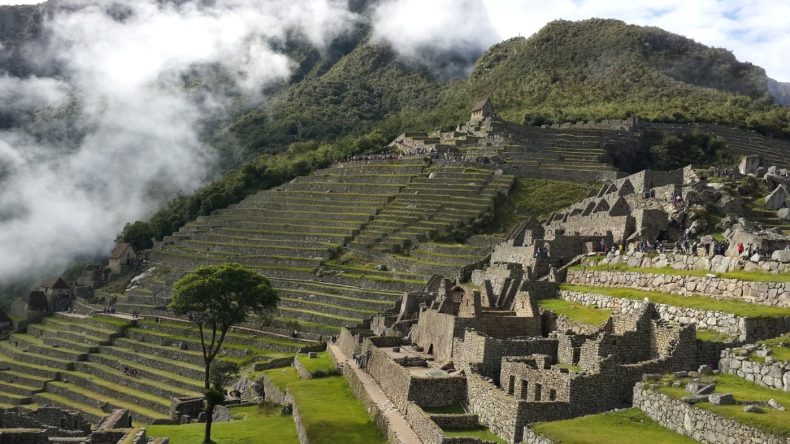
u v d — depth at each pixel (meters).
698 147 161.00
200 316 88.44
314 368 72.12
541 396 38.38
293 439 53.09
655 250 58.09
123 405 93.56
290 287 116.50
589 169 141.38
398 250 119.94
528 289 60.38
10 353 127.56
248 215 162.50
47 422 55.06
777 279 42.84
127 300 144.25
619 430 31.14
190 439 54.25
